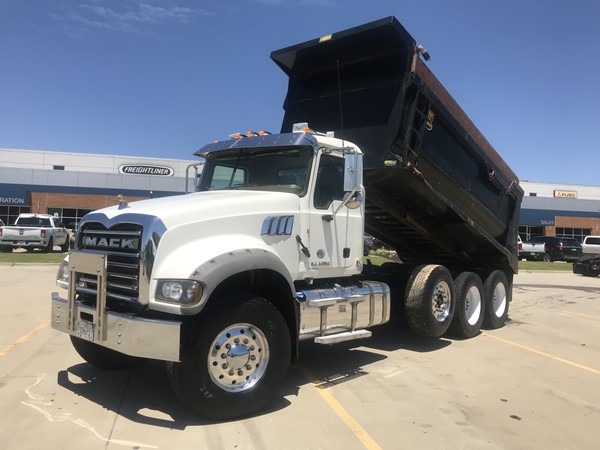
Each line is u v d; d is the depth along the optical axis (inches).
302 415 183.3
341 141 236.2
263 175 231.0
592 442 166.2
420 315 285.9
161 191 1742.1
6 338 290.7
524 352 291.7
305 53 288.0
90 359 223.6
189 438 160.2
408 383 226.1
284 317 203.8
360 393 210.4
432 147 287.9
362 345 302.7
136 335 166.1
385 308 253.9
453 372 245.9
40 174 1664.6
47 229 998.4
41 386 207.6
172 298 165.0
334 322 222.7
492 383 229.3
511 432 173.2
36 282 547.5
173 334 162.1
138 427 167.9
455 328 319.9
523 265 1104.2
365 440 162.7
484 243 356.5
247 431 167.3
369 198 289.4
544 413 192.2
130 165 2047.2
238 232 192.5
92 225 197.0
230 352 177.0
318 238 221.5
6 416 174.7
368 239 453.7
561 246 1298.0
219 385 173.9
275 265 189.0
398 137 261.3
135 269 174.2
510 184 365.4
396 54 265.1
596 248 1275.8
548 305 505.0
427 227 335.6
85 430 164.2
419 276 292.4
